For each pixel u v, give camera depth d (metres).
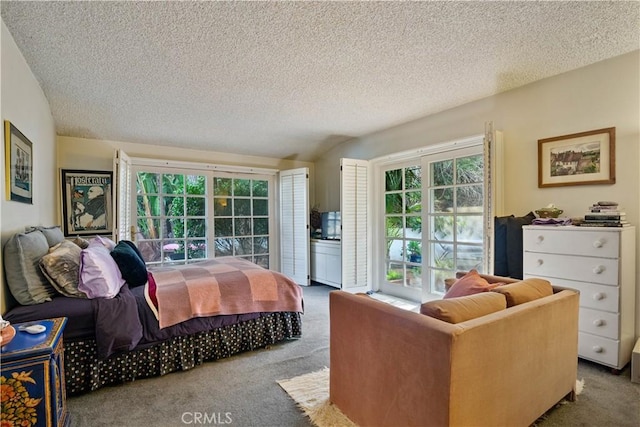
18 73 2.19
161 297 2.35
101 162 4.22
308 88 3.06
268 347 2.78
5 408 1.31
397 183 4.45
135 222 4.43
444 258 3.78
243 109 3.60
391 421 1.50
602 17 2.00
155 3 1.83
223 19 1.99
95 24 2.01
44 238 2.21
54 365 1.47
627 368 2.30
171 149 4.73
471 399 1.31
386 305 1.60
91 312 2.02
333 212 5.02
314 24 2.06
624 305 2.25
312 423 1.76
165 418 1.82
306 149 5.34
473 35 2.20
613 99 2.52
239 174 5.30
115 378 2.18
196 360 2.45
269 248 5.58
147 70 2.65
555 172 2.82
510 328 1.47
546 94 2.88
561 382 1.82
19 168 2.15
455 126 3.60
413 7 1.90
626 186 2.46
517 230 2.82
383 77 2.84
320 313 3.74
